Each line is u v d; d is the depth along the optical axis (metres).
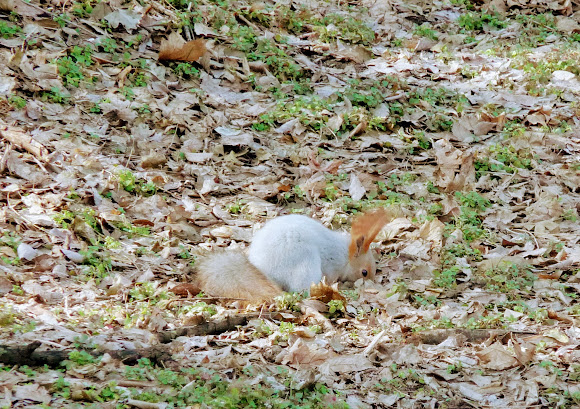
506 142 15.68
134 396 6.75
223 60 16.62
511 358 8.25
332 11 20.70
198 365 7.63
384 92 16.80
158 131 13.88
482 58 19.20
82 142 12.85
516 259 11.34
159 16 17.22
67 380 6.94
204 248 10.93
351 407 7.19
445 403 7.46
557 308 9.98
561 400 7.56
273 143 14.34
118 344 7.76
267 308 9.34
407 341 8.69
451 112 16.39
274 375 7.67
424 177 14.09
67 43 15.40
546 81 18.36
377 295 9.95
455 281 10.70
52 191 11.39
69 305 8.87
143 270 10.08
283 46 17.91
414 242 11.59
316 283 9.88
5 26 15.04
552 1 23.09
